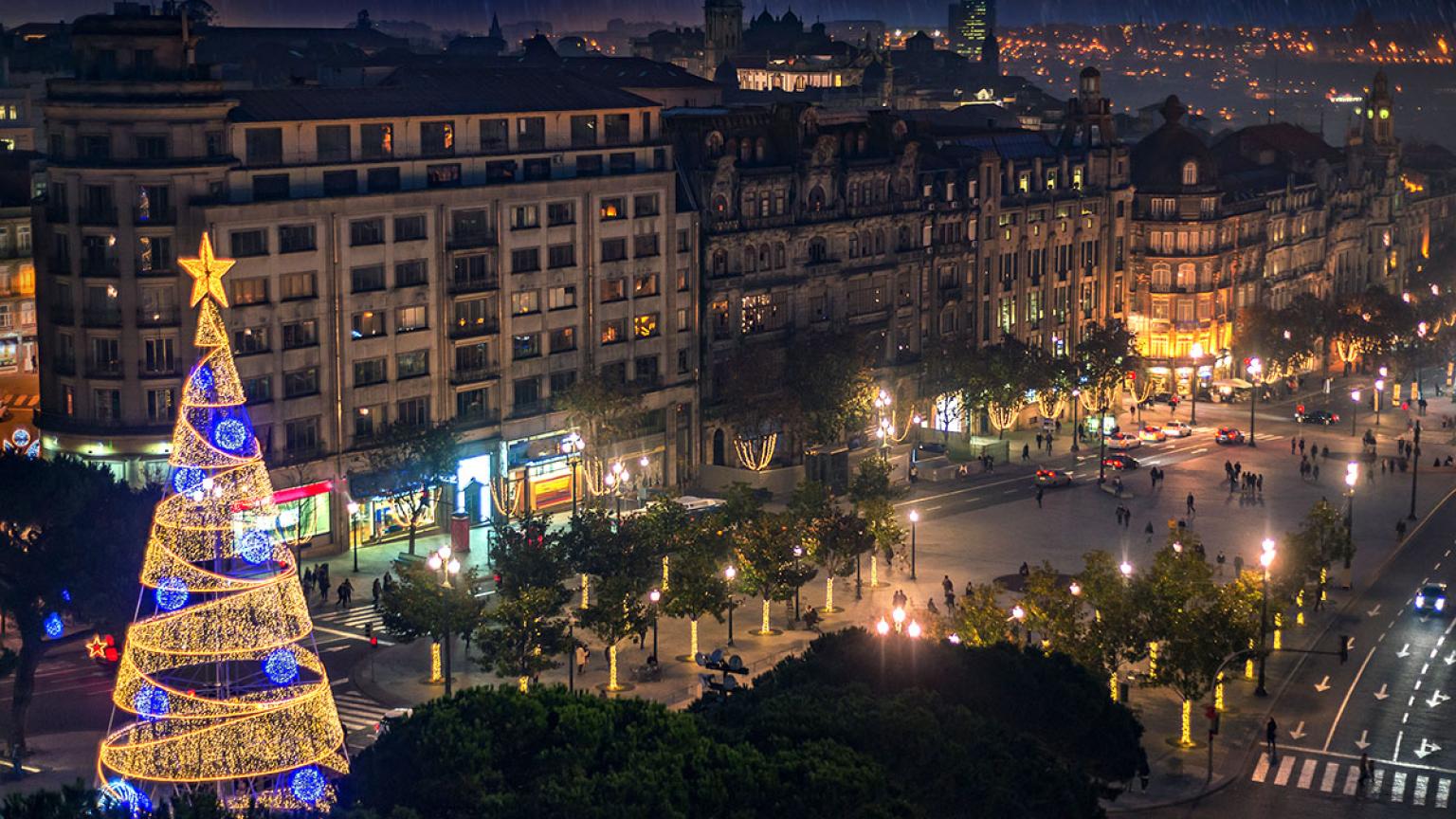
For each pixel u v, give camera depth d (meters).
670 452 182.62
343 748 102.50
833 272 198.38
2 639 129.12
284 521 150.62
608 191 173.38
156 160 142.50
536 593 116.75
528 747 78.56
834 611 141.88
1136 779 111.25
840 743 78.88
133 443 144.62
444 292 161.12
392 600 119.50
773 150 194.62
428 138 160.25
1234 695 128.00
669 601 127.06
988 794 78.12
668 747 76.56
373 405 157.25
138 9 148.75
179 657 97.00
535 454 170.00
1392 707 126.19
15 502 106.56
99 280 143.50
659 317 180.25
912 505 180.12
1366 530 176.25
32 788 102.19
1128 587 123.38
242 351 147.12
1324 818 106.50
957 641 114.69
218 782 88.94
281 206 148.00
